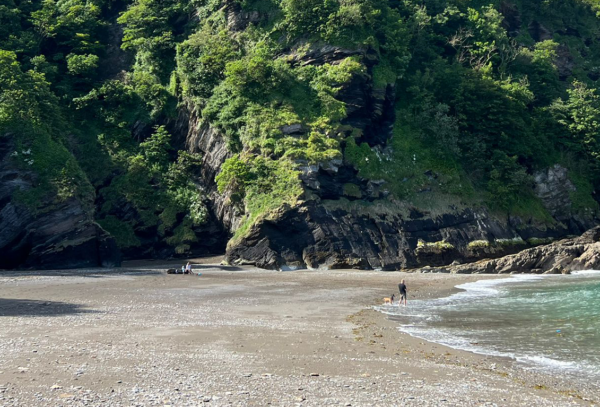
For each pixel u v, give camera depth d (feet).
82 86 275.39
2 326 79.15
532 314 98.58
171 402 45.01
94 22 306.14
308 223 206.69
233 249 207.72
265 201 212.02
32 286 141.69
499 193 245.86
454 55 303.89
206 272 187.32
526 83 294.25
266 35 271.69
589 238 216.54
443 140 257.75
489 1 345.51
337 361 61.93
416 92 269.03
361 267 202.59
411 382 53.83
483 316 96.89
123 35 309.63
